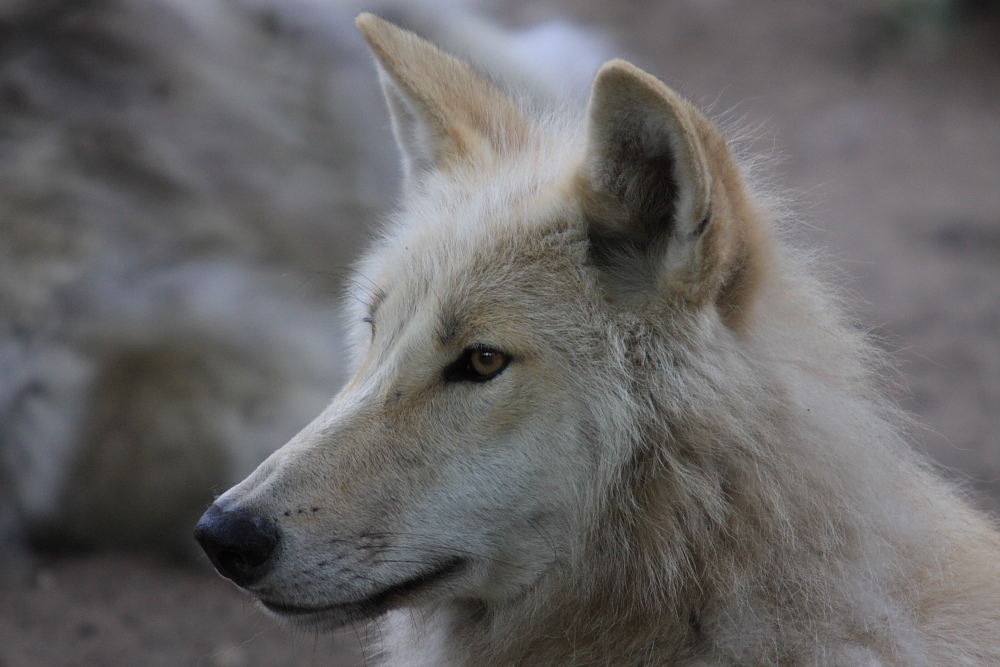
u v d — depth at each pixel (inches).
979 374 791.1
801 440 301.1
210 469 601.0
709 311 293.1
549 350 299.1
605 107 284.2
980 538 335.3
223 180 649.0
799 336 315.3
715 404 291.4
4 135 628.7
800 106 1380.4
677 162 279.3
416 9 761.0
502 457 299.0
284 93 685.3
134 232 623.2
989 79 1460.4
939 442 691.4
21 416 599.2
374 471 298.8
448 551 300.8
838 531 302.8
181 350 609.0
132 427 601.3
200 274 624.4
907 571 306.8
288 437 605.0
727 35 1638.8
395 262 338.6
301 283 645.9
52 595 554.9
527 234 312.5
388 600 303.0
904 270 977.5
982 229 1067.3
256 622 538.3
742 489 296.2
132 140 639.1
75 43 655.8
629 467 299.0
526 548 305.7
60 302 607.2
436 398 304.3
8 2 659.4
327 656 513.3
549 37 845.2
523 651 321.1
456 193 351.9
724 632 297.9
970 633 296.7
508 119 387.5
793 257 336.8
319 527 293.3
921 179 1190.3
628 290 303.3
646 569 301.1
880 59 1534.2
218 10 702.5
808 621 296.5
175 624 531.5
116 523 611.2
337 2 745.0
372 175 689.6
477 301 305.3
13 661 488.4
